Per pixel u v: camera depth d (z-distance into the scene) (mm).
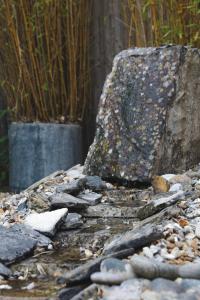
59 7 4906
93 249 2621
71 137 4805
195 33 4156
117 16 5199
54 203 3088
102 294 1989
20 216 3068
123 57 3805
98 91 5371
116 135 3693
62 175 3867
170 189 3273
